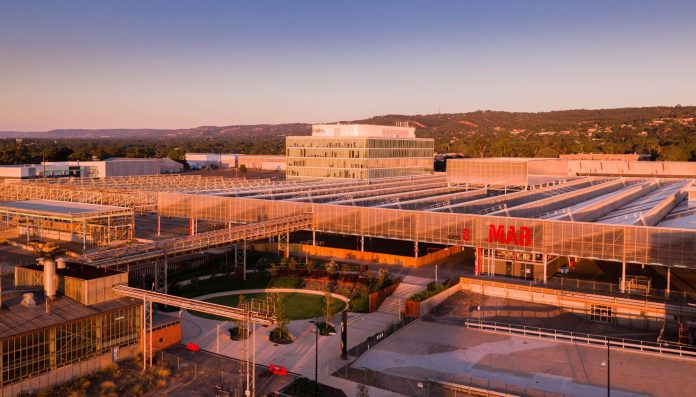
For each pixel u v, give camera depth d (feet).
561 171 556.51
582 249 250.78
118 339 177.37
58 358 161.27
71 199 426.10
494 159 458.09
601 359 182.29
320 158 570.46
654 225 278.26
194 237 252.01
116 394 154.30
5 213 375.25
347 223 311.68
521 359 181.78
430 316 225.35
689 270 289.74
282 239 355.56
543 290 244.22
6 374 149.59
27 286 191.62
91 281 174.70
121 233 360.48
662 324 219.00
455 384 158.92
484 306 239.71
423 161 630.74
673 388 159.94
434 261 309.42
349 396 154.51
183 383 162.40
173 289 244.22
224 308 160.45
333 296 250.37
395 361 179.32
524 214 308.19
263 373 169.99
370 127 577.43
